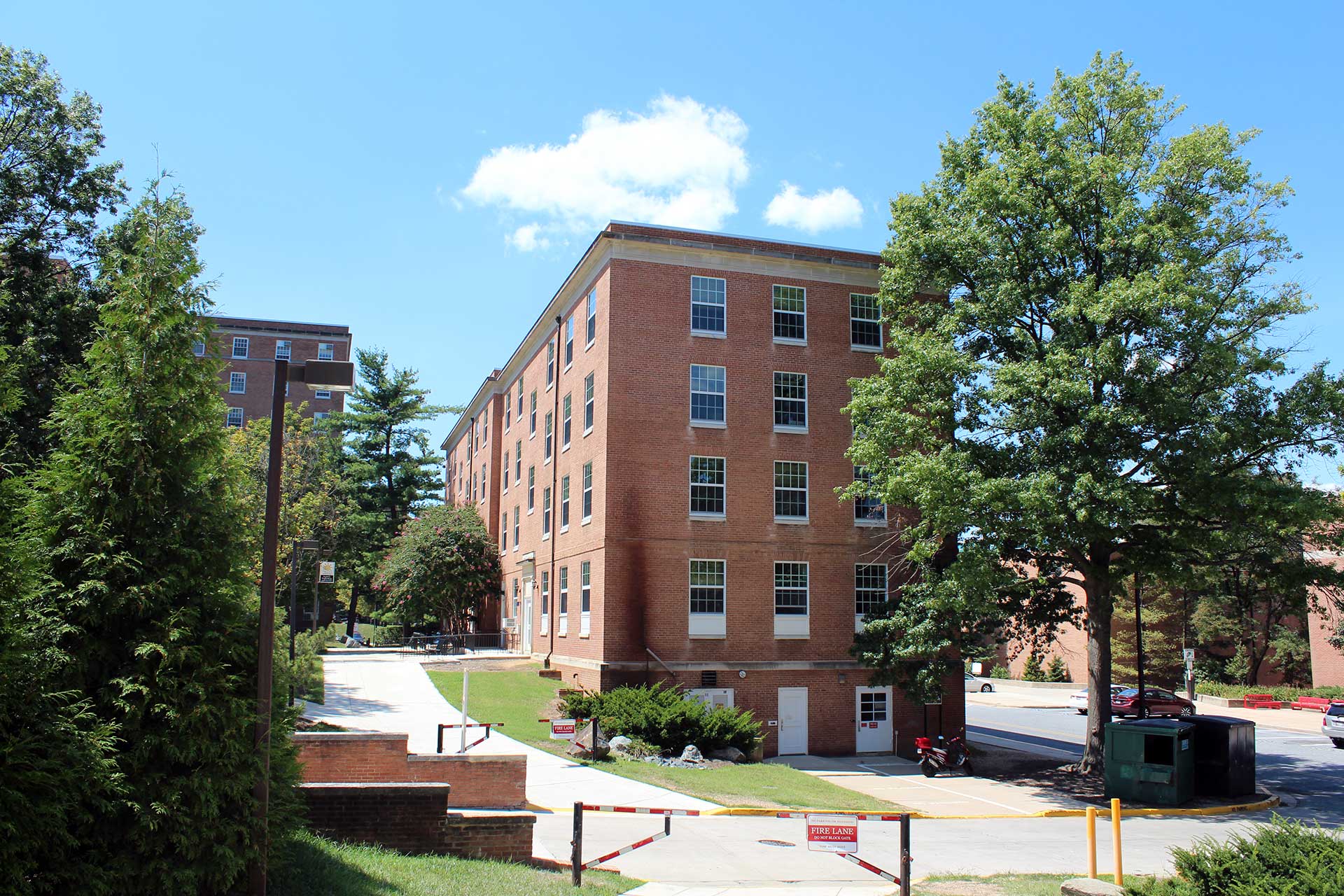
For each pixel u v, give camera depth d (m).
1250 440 22.84
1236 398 23.58
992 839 17.92
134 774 8.51
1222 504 22.58
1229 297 24.20
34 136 27.27
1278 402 23.58
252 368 90.31
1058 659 66.31
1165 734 23.06
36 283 26.03
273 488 9.65
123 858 8.25
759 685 31.09
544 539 39.47
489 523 53.06
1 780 7.52
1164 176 23.91
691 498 31.38
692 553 31.08
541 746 23.44
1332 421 22.86
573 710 26.80
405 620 57.91
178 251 9.72
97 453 9.09
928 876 14.05
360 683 31.67
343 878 10.24
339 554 54.28
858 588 32.78
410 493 67.25
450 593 48.31
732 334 32.56
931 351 25.14
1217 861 8.63
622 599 30.28
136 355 9.37
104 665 8.75
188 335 9.61
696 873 13.48
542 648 39.03
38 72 27.58
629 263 31.83
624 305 31.58
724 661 30.83
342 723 23.88
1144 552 25.08
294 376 9.94
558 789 19.00
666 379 31.66
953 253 26.28
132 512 9.05
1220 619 54.53
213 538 9.48
